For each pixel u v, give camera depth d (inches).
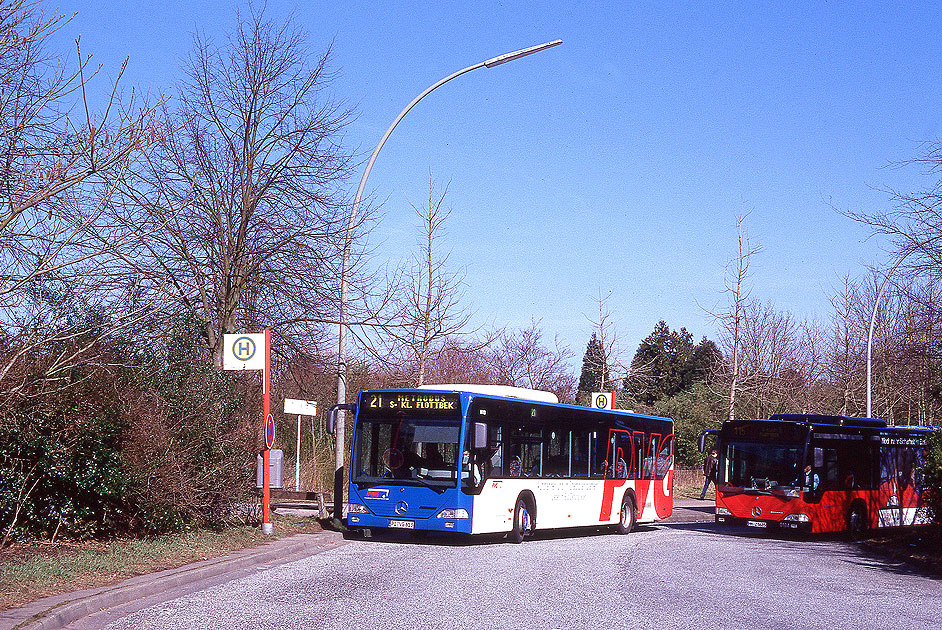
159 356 657.0
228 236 823.7
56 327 542.3
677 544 866.1
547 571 600.7
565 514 890.1
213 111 831.1
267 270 830.5
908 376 1218.0
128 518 614.9
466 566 612.7
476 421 773.9
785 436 1037.2
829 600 516.4
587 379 3275.1
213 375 693.3
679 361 3590.1
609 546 816.3
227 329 826.8
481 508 768.9
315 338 866.8
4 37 449.1
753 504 1034.7
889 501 1126.4
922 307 1079.6
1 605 382.0
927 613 484.1
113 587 442.9
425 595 477.4
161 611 411.2
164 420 620.7
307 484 1114.1
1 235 449.4
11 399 523.8
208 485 663.8
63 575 459.2
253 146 833.5
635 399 2146.9
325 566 586.9
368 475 778.8
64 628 367.9
